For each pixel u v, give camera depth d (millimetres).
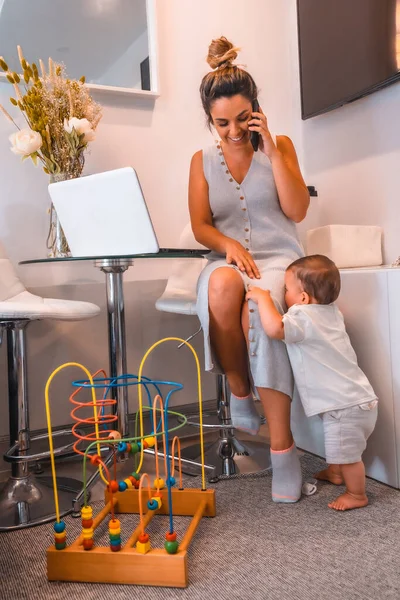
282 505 1342
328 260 1395
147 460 1752
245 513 1301
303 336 1301
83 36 2057
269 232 1577
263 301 1317
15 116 1911
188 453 1790
